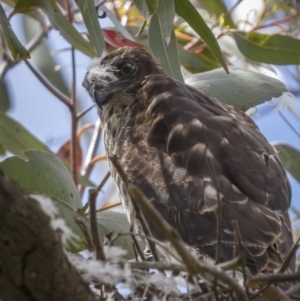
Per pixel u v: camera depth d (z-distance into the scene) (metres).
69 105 10.82
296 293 7.28
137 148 9.18
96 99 10.37
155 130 9.15
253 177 8.41
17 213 5.66
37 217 5.72
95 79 10.40
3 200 5.62
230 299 6.90
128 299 7.16
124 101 10.20
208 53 10.92
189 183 8.48
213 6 11.13
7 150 12.09
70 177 9.05
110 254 6.59
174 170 8.67
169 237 5.73
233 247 8.02
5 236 5.68
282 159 11.38
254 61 10.61
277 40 10.42
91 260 6.51
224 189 8.27
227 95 9.70
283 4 10.98
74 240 8.44
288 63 10.42
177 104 9.24
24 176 8.76
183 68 11.27
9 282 5.85
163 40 9.07
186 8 9.03
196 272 5.88
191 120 8.91
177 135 8.84
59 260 5.88
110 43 10.00
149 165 8.94
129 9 11.64
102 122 10.47
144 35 11.14
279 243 7.96
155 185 8.75
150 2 8.34
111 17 9.21
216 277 6.26
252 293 6.95
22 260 5.77
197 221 8.30
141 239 8.93
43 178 8.80
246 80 9.83
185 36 11.36
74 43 9.88
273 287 6.60
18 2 9.67
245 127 9.25
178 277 6.96
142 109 9.65
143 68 10.46
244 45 10.48
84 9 8.73
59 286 5.95
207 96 9.71
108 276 6.57
